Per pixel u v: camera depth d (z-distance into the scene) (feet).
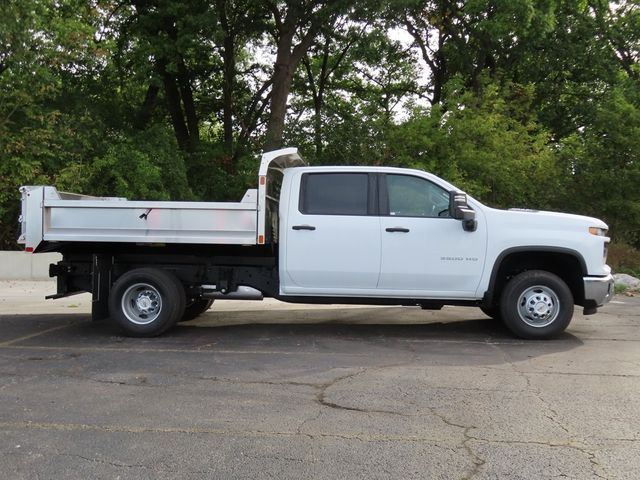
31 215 24.70
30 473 12.21
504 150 54.90
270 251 25.68
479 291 24.16
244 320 30.14
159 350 23.07
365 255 24.17
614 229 56.65
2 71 48.08
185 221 24.11
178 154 58.29
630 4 75.31
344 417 15.38
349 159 57.82
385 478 11.94
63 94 56.65
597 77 77.87
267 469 12.35
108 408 16.10
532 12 59.67
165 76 63.46
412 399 16.78
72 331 27.22
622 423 14.92
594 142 57.06
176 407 16.19
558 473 12.14
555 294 24.22
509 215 24.25
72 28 51.13
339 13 54.90
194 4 54.85
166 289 25.21
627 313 32.50
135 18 60.70
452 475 12.05
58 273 26.16
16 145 47.47
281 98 60.75
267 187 24.67
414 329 27.45
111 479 11.94
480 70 71.77
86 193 50.52
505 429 14.52
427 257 24.03
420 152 55.88
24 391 17.62
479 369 19.95
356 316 31.30
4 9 43.50
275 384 18.28
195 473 12.19
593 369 19.94
